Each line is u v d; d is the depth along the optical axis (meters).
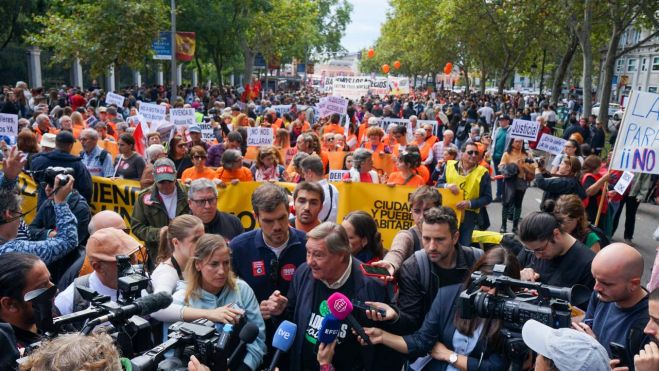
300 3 42.84
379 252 4.49
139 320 2.66
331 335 3.15
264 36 40.19
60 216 4.09
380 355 3.57
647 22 23.31
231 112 16.97
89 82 39.12
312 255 3.38
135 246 3.53
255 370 3.43
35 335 2.88
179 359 2.59
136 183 6.71
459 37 39.84
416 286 3.88
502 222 11.05
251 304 3.52
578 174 8.00
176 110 12.55
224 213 5.11
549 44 36.81
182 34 23.62
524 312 2.74
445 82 101.81
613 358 3.02
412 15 46.12
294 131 14.85
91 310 2.59
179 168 8.88
